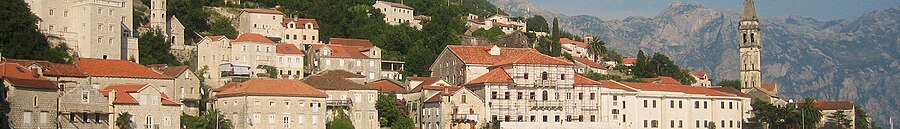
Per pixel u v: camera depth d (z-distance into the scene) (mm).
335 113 197250
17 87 153125
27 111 154875
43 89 158375
